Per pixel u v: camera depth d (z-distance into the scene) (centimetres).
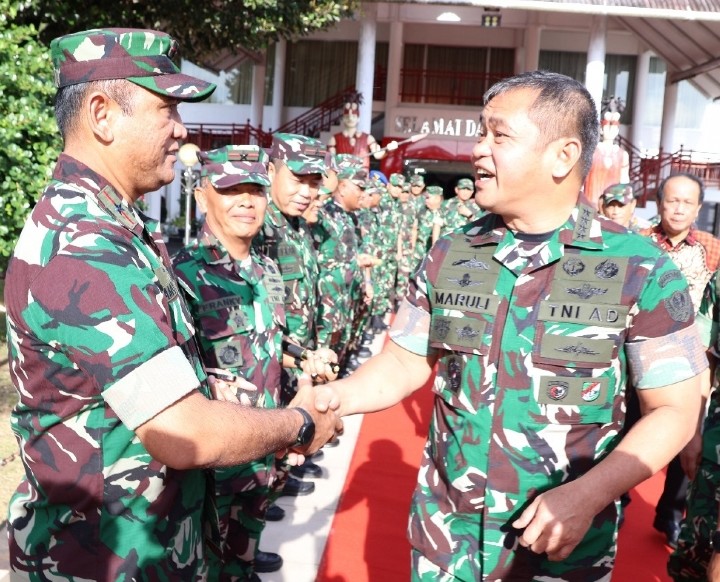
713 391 311
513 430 203
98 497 169
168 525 179
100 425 167
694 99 2252
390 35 2067
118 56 171
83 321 155
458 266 220
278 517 424
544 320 203
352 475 504
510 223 214
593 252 205
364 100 1750
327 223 555
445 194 2408
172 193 2014
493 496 204
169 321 167
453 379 214
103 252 159
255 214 305
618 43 2211
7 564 327
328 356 313
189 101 183
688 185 450
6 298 168
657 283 198
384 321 1128
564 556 183
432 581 218
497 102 204
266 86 2258
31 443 171
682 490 416
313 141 417
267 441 173
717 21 1505
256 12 938
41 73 542
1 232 530
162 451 157
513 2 1387
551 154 200
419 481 227
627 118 2253
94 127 172
